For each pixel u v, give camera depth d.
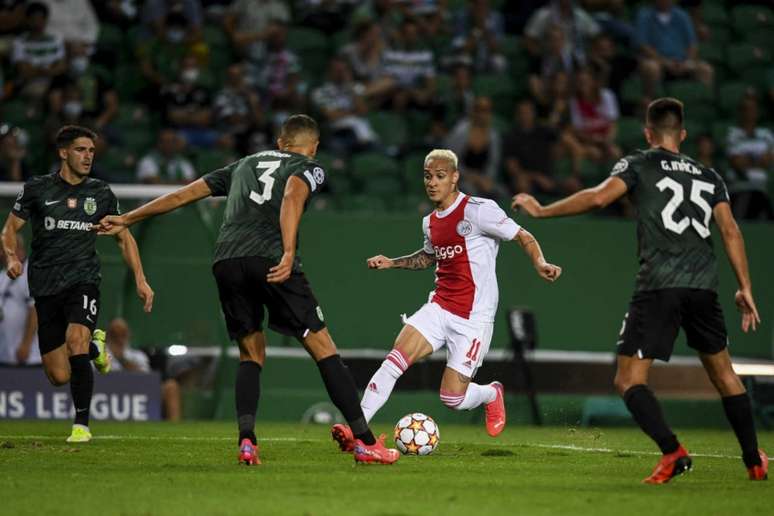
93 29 64.56
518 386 47.78
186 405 46.41
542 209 21.89
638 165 22.27
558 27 64.75
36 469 23.72
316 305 23.95
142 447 29.19
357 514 17.66
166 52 62.84
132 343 46.22
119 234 29.62
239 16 66.44
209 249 47.03
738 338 49.84
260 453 27.70
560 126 61.75
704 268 22.00
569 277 49.16
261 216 23.75
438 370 48.28
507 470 24.75
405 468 24.59
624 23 68.56
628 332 22.03
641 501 19.55
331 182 57.59
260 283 23.55
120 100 63.28
